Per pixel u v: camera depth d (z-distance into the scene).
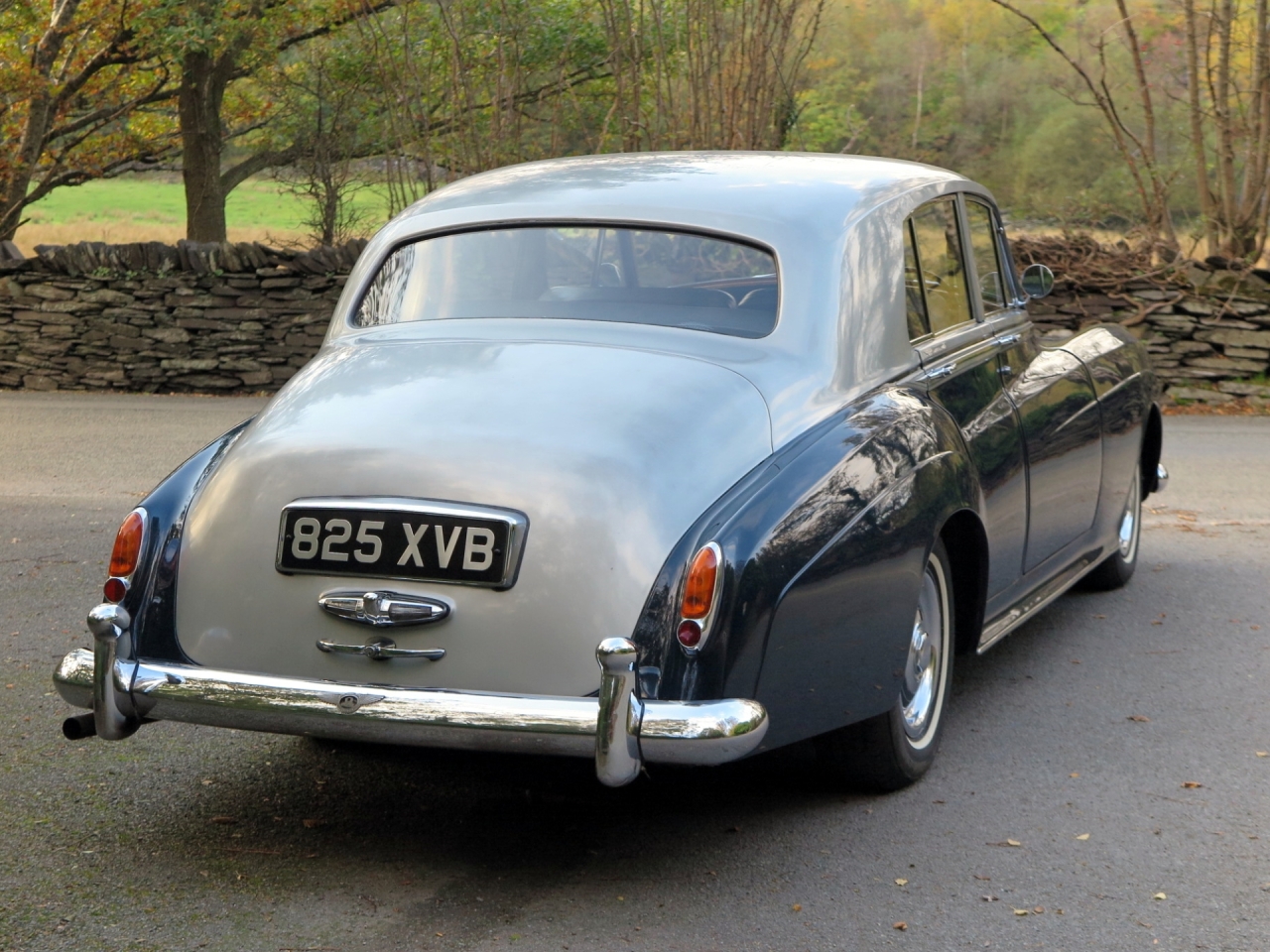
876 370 3.68
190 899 2.99
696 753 2.79
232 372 13.39
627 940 2.81
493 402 3.17
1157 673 4.77
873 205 3.93
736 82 11.87
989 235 4.81
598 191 3.93
